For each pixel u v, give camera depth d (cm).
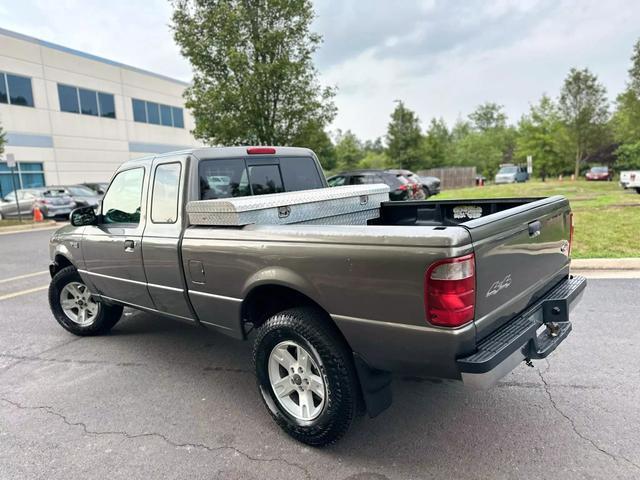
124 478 254
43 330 515
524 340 242
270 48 1410
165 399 343
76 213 412
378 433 285
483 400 317
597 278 600
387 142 4403
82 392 359
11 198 1948
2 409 336
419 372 233
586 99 3672
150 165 365
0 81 2289
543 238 286
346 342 257
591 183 2895
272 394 291
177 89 3375
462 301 210
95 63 2761
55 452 280
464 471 246
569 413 295
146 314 560
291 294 289
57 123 2561
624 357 368
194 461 267
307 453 270
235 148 375
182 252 327
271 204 308
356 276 235
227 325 318
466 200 384
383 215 425
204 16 1438
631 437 266
